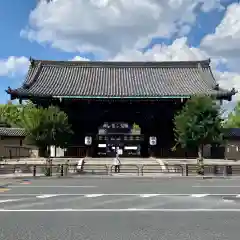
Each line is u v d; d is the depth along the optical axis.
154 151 47.66
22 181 26.70
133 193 18.62
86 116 48.12
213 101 38.22
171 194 18.17
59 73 52.50
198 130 37.28
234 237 9.11
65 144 41.03
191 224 10.70
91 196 17.31
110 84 49.78
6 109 72.38
